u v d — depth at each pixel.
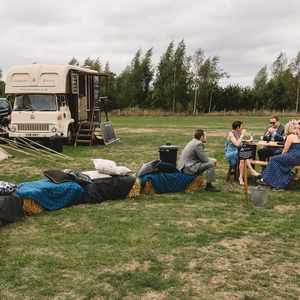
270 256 5.93
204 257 5.86
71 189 8.40
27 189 7.85
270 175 10.08
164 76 60.12
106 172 9.04
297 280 5.18
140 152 17.28
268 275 5.30
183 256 5.88
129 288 4.91
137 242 6.41
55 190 8.14
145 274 5.28
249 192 9.69
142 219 7.59
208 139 22.94
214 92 61.12
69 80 19.48
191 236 6.71
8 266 5.52
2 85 52.38
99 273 5.30
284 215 7.97
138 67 61.50
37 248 6.16
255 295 4.78
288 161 9.97
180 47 60.12
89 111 22.55
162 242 6.42
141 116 52.97
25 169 12.88
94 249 6.12
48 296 4.74
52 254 5.93
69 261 5.68
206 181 10.23
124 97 60.28
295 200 9.10
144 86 62.25
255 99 61.94
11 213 7.34
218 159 15.22
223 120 43.50
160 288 4.92
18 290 4.88
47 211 8.03
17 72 19.20
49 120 18.84
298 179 10.94
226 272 5.38
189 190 9.88
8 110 24.06
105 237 6.62
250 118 47.75
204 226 7.23
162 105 60.62
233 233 6.86
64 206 8.30
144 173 9.52
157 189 9.57
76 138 19.89
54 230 6.98
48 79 19.06
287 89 60.75
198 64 60.12
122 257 5.82
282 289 4.94
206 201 8.98
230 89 61.56
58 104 19.19
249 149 9.83
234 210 8.29
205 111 60.97
